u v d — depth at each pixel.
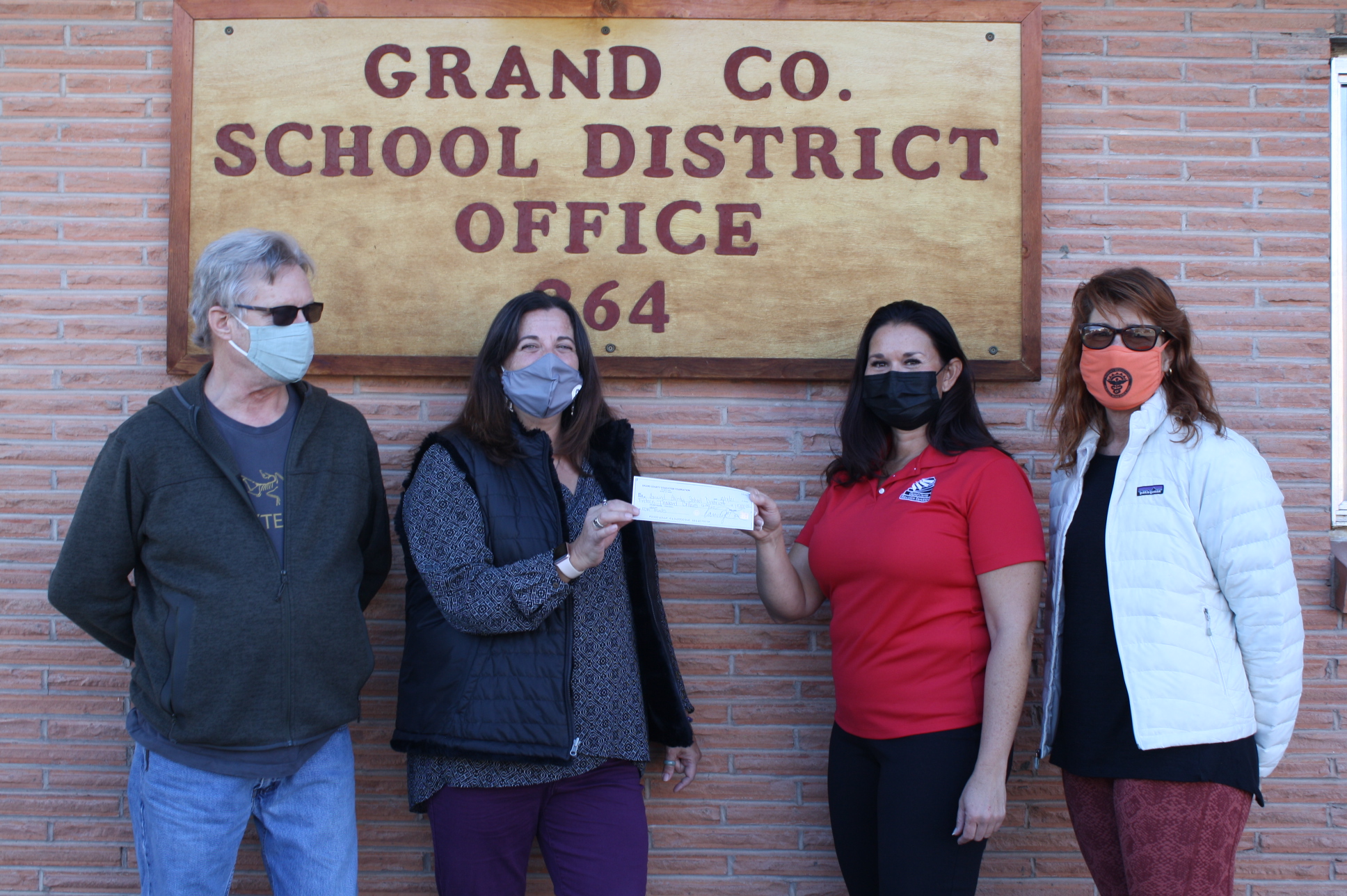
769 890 2.80
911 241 2.80
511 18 2.80
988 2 2.80
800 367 2.79
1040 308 2.80
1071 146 2.87
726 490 2.32
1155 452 2.09
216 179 2.78
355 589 2.20
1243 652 2.00
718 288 2.80
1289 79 2.87
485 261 2.79
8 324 2.80
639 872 2.21
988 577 2.10
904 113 2.81
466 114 2.80
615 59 2.80
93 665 2.78
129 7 2.85
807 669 2.82
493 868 2.15
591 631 2.20
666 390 2.84
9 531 2.78
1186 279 2.85
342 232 2.79
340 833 2.19
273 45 2.79
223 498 2.03
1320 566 2.79
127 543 2.04
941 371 2.31
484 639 2.12
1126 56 2.87
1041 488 2.81
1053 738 2.23
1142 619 2.02
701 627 2.83
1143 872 1.98
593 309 2.79
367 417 2.81
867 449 2.36
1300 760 2.77
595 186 2.80
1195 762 1.96
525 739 2.07
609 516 2.00
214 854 2.05
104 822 2.76
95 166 2.83
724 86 2.81
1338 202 2.89
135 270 2.82
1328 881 2.76
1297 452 2.81
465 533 2.13
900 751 2.12
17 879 2.76
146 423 2.05
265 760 2.05
